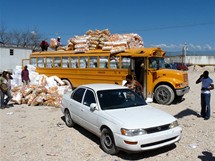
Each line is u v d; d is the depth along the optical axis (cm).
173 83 1226
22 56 3616
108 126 603
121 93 731
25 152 633
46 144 688
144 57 1256
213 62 7225
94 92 719
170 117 631
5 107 1206
